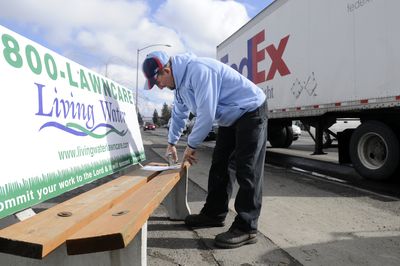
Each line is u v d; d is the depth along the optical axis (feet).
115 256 6.81
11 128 7.14
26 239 5.24
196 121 11.41
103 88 12.64
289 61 29.94
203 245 11.65
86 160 10.43
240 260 10.57
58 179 8.64
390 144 20.95
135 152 15.48
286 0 30.12
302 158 34.91
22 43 7.97
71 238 5.62
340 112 25.20
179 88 11.64
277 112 31.91
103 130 12.09
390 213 15.62
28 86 7.90
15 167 7.09
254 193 11.62
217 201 13.29
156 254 10.90
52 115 8.73
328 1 24.93
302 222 14.25
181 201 14.02
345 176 24.71
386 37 20.12
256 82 35.96
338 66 24.02
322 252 11.25
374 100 21.03
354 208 16.39
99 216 6.75
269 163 32.01
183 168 12.45
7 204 6.70
